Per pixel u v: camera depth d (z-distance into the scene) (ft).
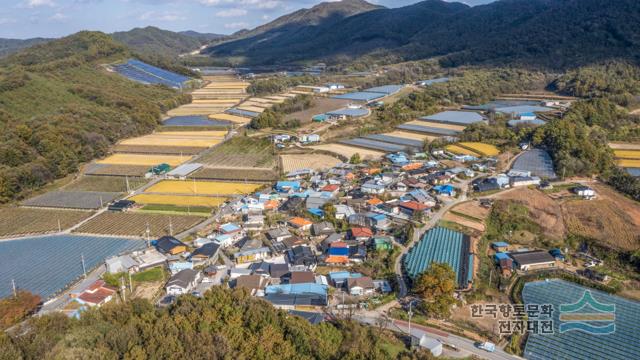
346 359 168.86
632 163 425.28
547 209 335.06
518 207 338.95
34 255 292.61
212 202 383.65
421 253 274.16
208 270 262.88
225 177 450.71
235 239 310.24
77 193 416.46
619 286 249.96
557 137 460.14
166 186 429.79
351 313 214.69
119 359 161.99
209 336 170.40
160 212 363.15
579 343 204.23
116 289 247.09
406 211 336.90
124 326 177.47
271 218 340.59
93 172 479.82
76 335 168.14
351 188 399.03
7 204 391.65
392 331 206.80
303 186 410.72
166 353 162.20
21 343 165.48
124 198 399.44
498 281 253.65
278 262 277.03
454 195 366.43
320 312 222.28
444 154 478.18
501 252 282.97
